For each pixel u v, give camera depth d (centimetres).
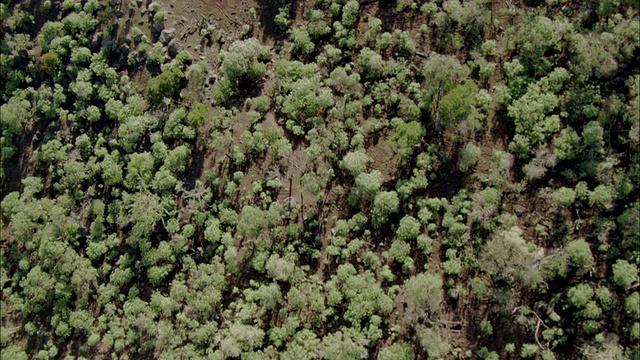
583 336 4506
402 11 5481
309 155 5181
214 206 5322
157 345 5047
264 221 5109
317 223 5147
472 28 5262
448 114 4816
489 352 4594
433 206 4862
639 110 4575
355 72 5422
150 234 5394
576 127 4838
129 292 5319
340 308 4881
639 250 4491
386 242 5009
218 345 4934
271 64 5625
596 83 4859
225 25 5809
